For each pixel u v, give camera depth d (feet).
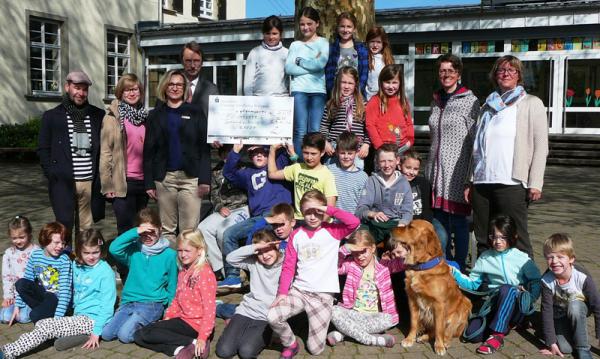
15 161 60.23
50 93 72.49
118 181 18.97
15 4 67.92
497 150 16.22
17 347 13.92
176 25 77.51
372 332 15.21
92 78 76.54
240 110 18.88
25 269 16.70
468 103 17.76
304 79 21.02
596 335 14.06
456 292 14.75
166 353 14.20
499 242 15.44
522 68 16.34
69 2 73.36
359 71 20.95
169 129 18.42
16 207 35.04
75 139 18.65
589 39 57.31
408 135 19.35
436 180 18.25
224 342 14.05
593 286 13.84
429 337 14.99
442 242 17.42
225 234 18.47
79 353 14.33
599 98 58.13
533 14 58.13
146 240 15.99
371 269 15.81
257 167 19.25
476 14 59.93
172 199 18.86
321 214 14.88
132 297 15.88
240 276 18.78
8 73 67.77
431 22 61.98
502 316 14.51
